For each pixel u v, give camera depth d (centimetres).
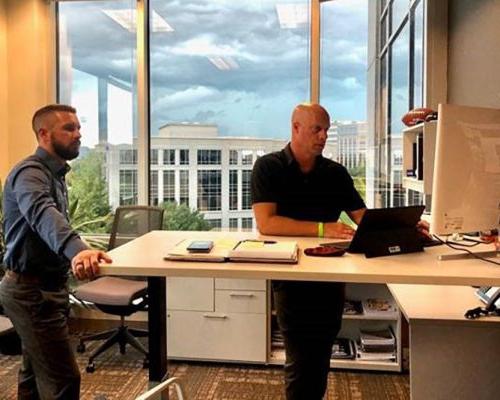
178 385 153
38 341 228
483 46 282
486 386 197
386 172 411
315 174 234
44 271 228
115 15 435
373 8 412
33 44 426
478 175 167
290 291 224
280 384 329
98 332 396
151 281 207
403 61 398
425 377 201
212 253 164
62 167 241
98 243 416
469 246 185
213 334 358
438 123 161
